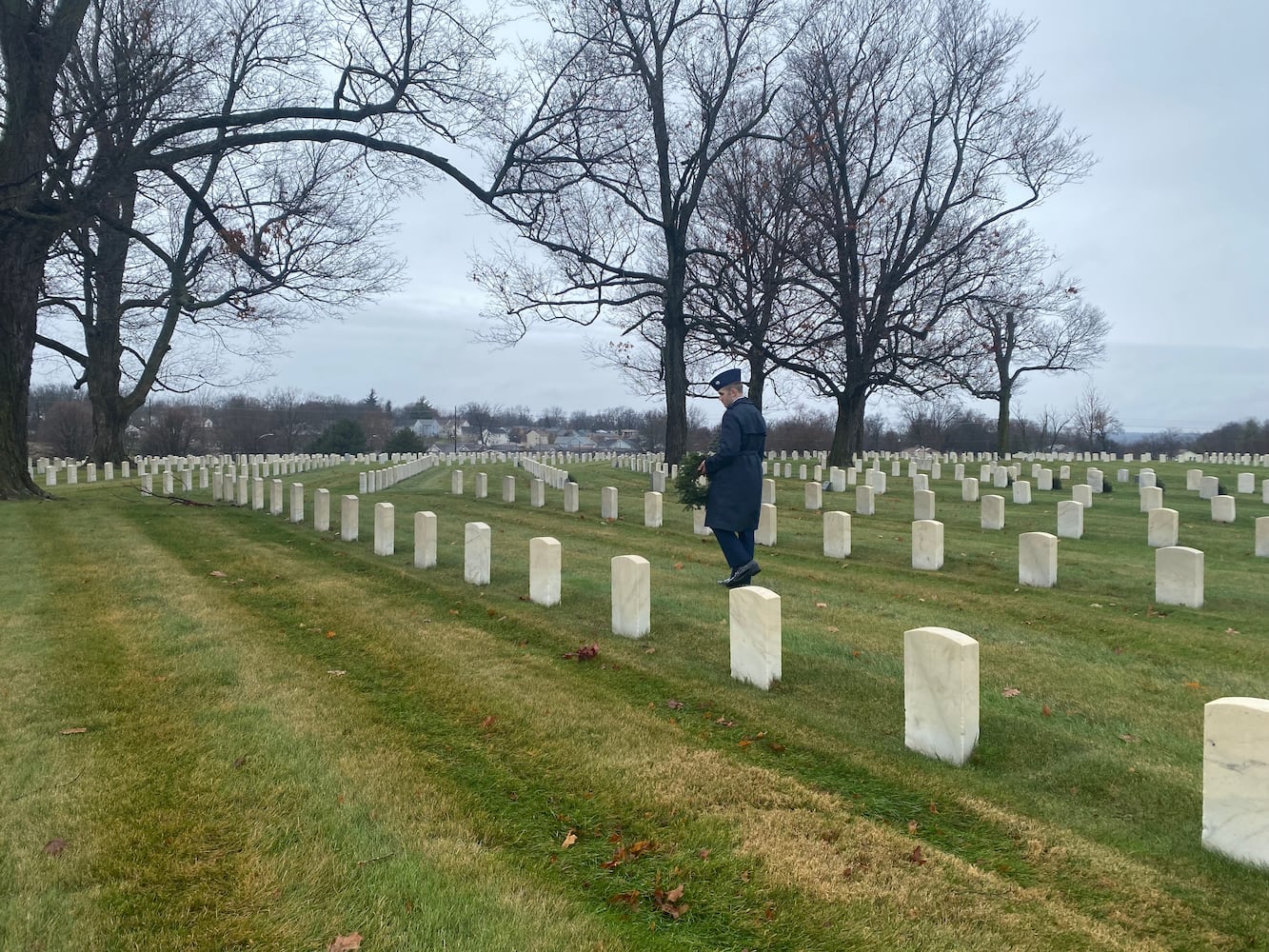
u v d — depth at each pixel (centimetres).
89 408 6141
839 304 3528
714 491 882
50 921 307
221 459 4528
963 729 471
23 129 1645
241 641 706
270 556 1173
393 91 2006
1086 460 4822
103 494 2247
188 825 381
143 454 6394
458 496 2317
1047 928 318
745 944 307
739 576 886
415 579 986
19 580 950
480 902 325
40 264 1864
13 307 1859
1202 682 630
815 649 697
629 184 2903
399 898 327
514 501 2177
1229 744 368
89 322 3466
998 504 1627
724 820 401
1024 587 1034
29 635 705
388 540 1177
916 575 1119
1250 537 1538
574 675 631
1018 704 573
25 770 434
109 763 447
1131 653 717
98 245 2516
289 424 8575
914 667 495
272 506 1773
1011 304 3509
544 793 432
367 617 808
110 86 1678
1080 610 888
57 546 1210
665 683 614
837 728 524
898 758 482
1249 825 361
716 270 3256
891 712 558
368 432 9019
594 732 513
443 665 647
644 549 1293
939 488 2662
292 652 683
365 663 659
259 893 328
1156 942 310
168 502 2061
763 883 347
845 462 3569
